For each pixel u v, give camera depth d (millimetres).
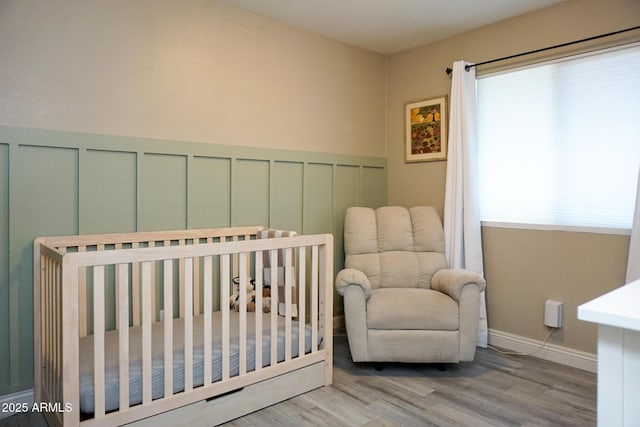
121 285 1914
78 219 2479
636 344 960
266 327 2600
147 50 2709
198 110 2938
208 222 3010
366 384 2703
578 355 2969
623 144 2801
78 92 2459
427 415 2305
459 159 3461
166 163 2809
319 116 3654
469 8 3123
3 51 2232
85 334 2449
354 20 3344
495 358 3158
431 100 3818
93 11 2502
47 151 2379
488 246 3469
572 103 3016
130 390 1964
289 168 3475
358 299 2809
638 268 2598
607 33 2816
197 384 2166
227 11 3066
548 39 3098
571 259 3020
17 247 2303
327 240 2695
